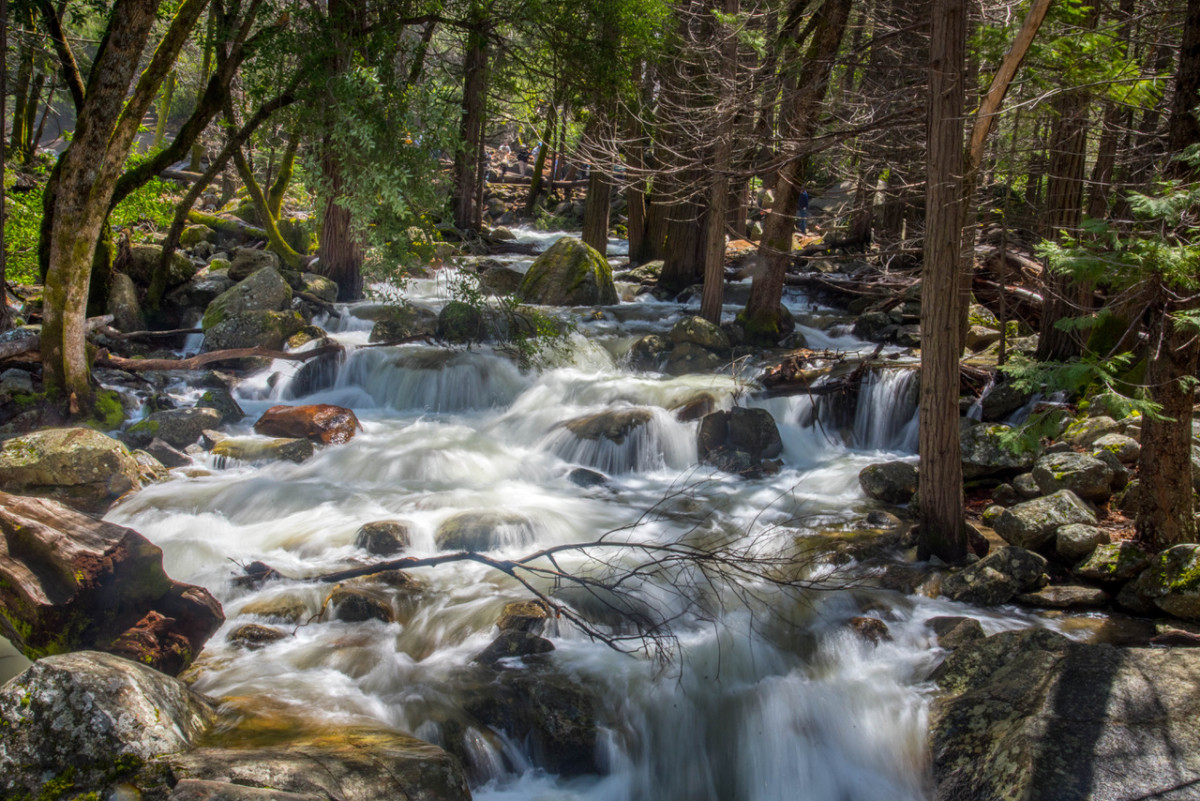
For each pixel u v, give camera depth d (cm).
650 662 571
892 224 1897
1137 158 953
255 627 595
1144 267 501
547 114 1733
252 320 1259
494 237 2480
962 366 1123
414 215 1221
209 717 461
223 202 2475
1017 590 664
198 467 953
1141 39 939
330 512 827
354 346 1270
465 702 524
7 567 482
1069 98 911
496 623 610
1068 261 511
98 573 502
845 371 1159
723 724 530
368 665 561
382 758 407
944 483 708
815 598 661
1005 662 538
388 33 1243
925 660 578
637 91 1570
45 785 364
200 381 1176
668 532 806
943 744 487
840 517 844
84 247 945
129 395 1072
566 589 667
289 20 1319
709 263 1369
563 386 1207
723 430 1048
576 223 3070
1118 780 407
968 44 843
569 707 519
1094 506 782
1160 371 630
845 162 1412
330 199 1462
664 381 1221
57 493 815
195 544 724
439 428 1102
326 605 631
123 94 904
